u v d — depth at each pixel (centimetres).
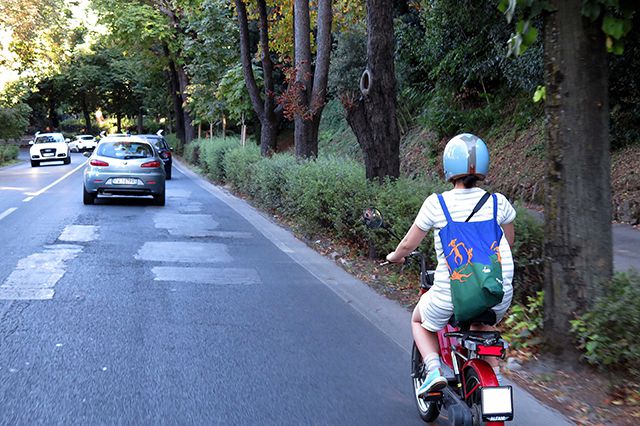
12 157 4544
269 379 521
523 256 638
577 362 498
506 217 386
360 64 2647
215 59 3048
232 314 711
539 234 648
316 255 1072
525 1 492
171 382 507
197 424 433
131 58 4719
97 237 1195
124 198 1941
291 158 1553
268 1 2038
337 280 890
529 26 506
